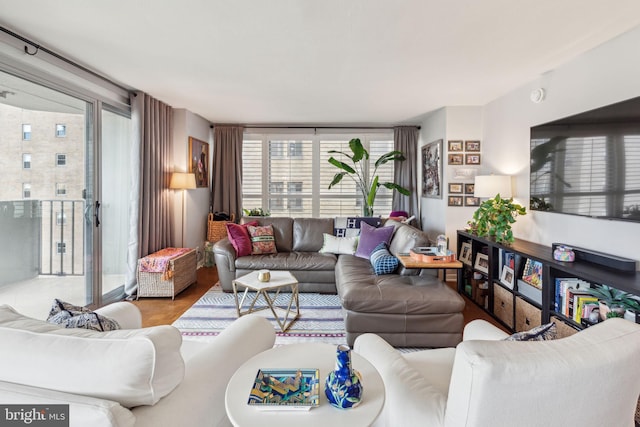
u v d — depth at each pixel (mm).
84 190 3119
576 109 2658
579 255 2379
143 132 3689
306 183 5730
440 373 1435
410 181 5402
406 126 5418
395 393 1217
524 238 3348
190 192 4711
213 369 1259
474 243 3656
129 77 3188
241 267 3805
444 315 2490
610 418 920
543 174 2887
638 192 1986
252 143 5668
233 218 5371
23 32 2270
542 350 861
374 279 2967
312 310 3303
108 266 3559
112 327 1198
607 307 1942
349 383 1055
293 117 5020
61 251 2906
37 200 2688
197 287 4043
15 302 2545
